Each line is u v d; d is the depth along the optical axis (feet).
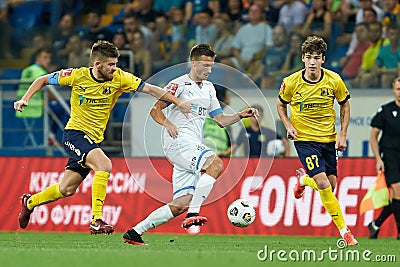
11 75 179.83
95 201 91.50
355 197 127.03
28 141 158.92
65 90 159.33
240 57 169.78
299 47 167.32
